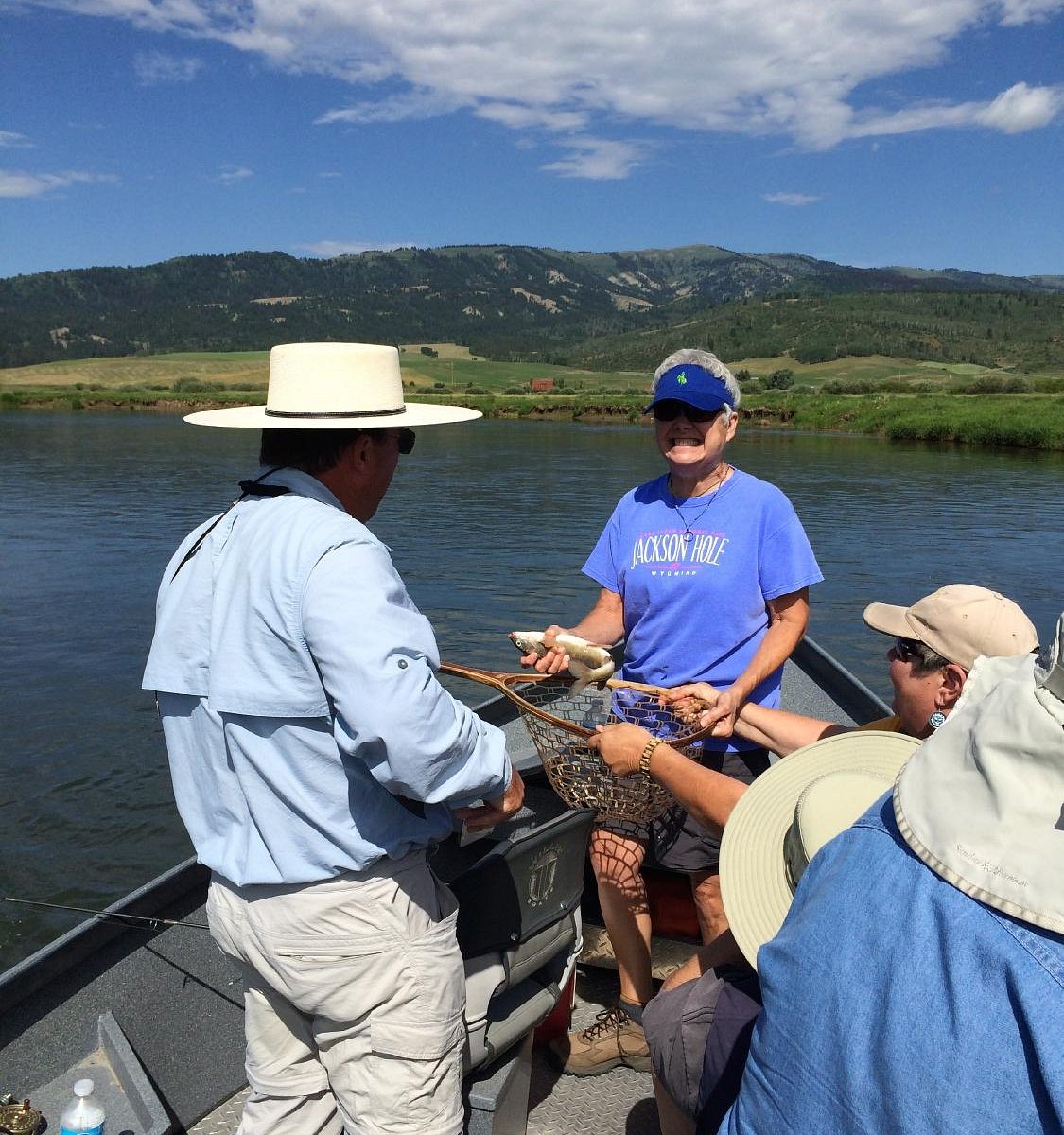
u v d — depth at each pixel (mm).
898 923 1086
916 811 1119
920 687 2094
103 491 31891
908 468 44562
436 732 1705
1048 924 991
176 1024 2664
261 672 1770
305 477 1992
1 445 52750
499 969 2279
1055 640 1052
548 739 2443
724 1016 1935
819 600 17109
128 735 10695
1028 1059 980
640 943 2771
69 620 15062
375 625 1699
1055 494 33750
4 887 7832
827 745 1970
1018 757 1038
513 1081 2393
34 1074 2447
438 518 26156
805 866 1665
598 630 3078
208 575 1882
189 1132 2498
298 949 1854
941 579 18922
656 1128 2617
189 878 3031
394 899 1868
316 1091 2061
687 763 2236
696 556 2855
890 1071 1048
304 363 1993
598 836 2771
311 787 1796
